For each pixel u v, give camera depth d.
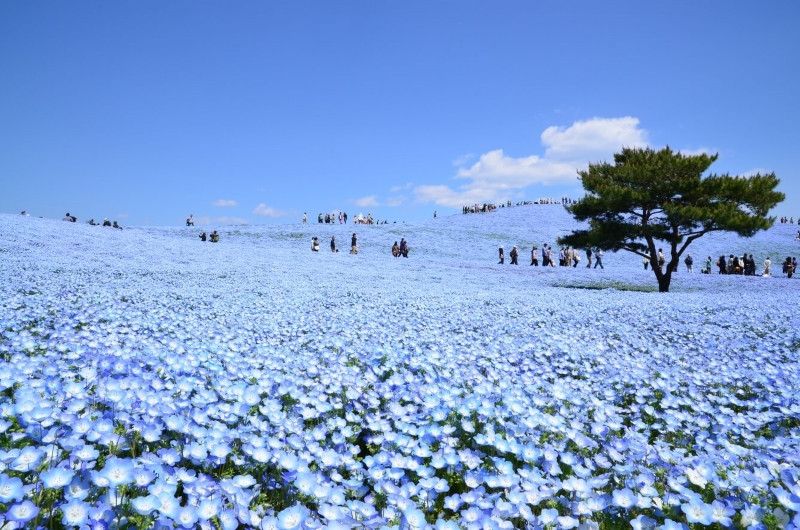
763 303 15.41
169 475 2.65
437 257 48.69
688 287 27.72
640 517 2.49
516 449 3.25
